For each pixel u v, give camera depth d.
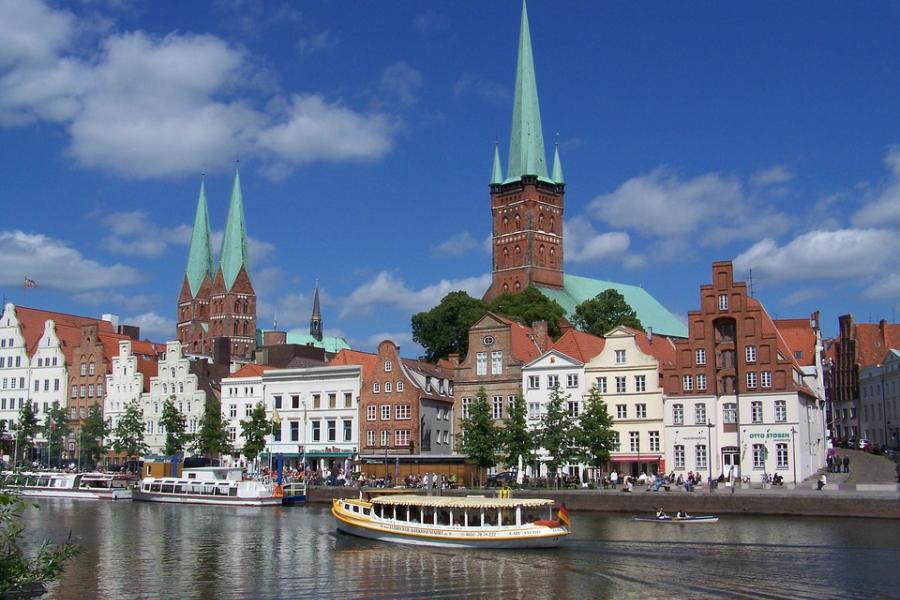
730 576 61.94
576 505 99.50
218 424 143.50
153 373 171.88
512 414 112.38
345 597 57.41
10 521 36.59
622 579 61.59
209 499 116.56
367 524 81.06
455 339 170.00
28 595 45.44
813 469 122.19
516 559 69.50
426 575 63.91
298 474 128.75
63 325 183.75
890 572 62.56
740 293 118.00
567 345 130.00
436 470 122.31
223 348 173.75
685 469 117.94
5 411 182.25
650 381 120.88
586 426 110.00
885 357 179.38
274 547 76.94
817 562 66.19
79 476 127.81
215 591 59.34
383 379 137.50
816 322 149.12
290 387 145.50
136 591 59.38
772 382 115.19
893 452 143.12
